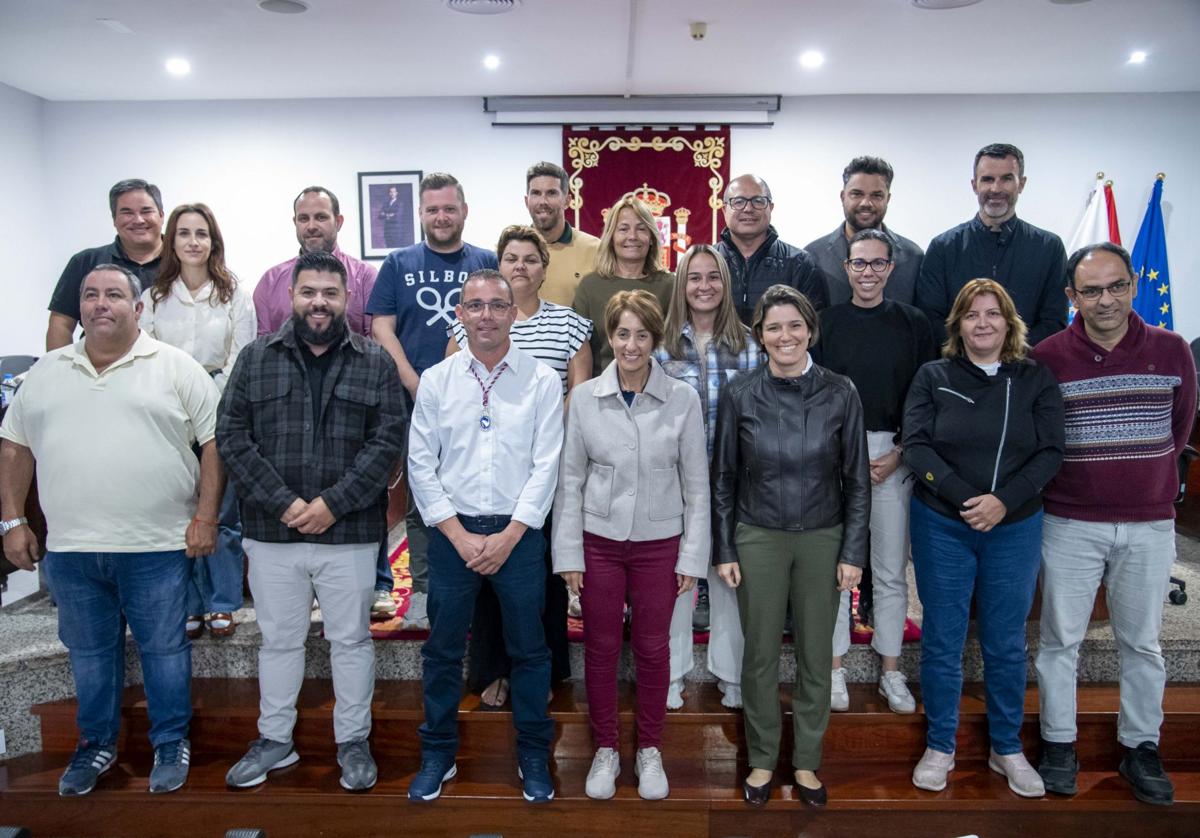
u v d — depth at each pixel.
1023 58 4.65
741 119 5.48
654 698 2.39
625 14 3.94
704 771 2.55
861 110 5.51
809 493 2.31
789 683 2.74
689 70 4.89
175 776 2.44
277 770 2.54
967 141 5.50
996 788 2.45
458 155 5.60
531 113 5.51
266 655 2.45
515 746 2.60
